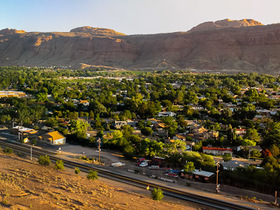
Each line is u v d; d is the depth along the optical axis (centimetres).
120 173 8231
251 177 7750
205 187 7425
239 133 12888
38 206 4866
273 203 6525
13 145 11025
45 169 7956
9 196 5247
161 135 12912
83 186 6650
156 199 6181
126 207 5484
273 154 10019
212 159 8881
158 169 8800
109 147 11062
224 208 6119
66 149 10806
